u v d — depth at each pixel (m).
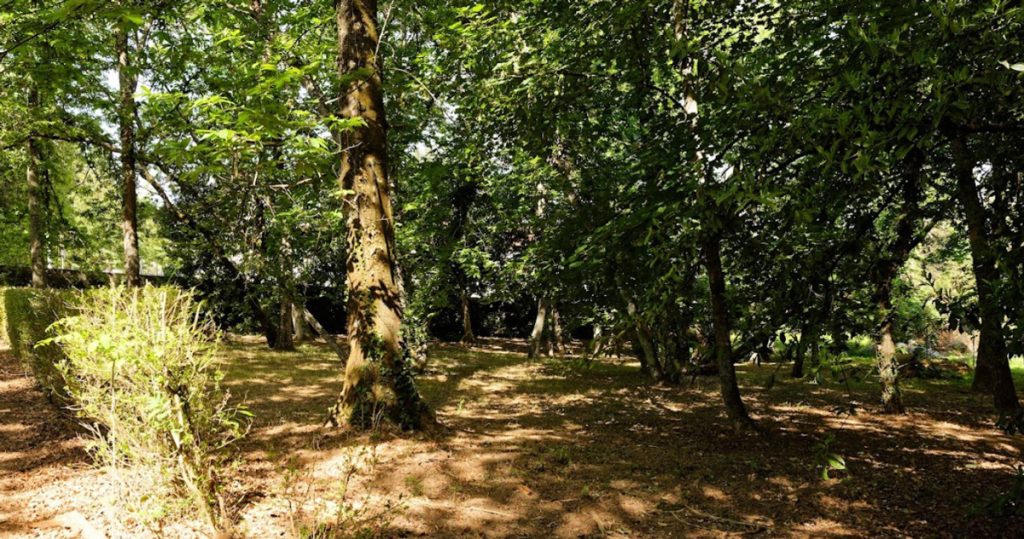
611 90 7.95
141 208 15.54
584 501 4.83
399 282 12.18
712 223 3.68
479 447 6.27
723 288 6.67
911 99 2.54
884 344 8.53
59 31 7.02
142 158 10.35
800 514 4.63
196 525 3.82
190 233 12.62
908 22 2.91
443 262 13.66
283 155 5.93
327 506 4.39
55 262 22.47
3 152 12.16
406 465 5.43
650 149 6.14
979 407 9.58
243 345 16.94
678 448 6.61
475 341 24.42
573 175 10.02
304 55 8.53
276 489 4.69
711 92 3.98
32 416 6.98
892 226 3.66
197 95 10.22
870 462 6.09
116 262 23.66
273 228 10.84
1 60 7.01
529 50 7.39
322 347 17.73
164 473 3.70
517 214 13.95
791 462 6.05
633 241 4.95
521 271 10.72
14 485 4.65
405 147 12.80
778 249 3.49
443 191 12.91
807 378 3.25
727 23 6.11
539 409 9.08
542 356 18.44
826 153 2.60
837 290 3.27
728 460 6.09
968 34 2.46
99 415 4.04
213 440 4.29
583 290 7.27
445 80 9.03
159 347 3.67
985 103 2.60
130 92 10.21
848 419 8.44
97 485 4.66
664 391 11.02
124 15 5.29
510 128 7.67
